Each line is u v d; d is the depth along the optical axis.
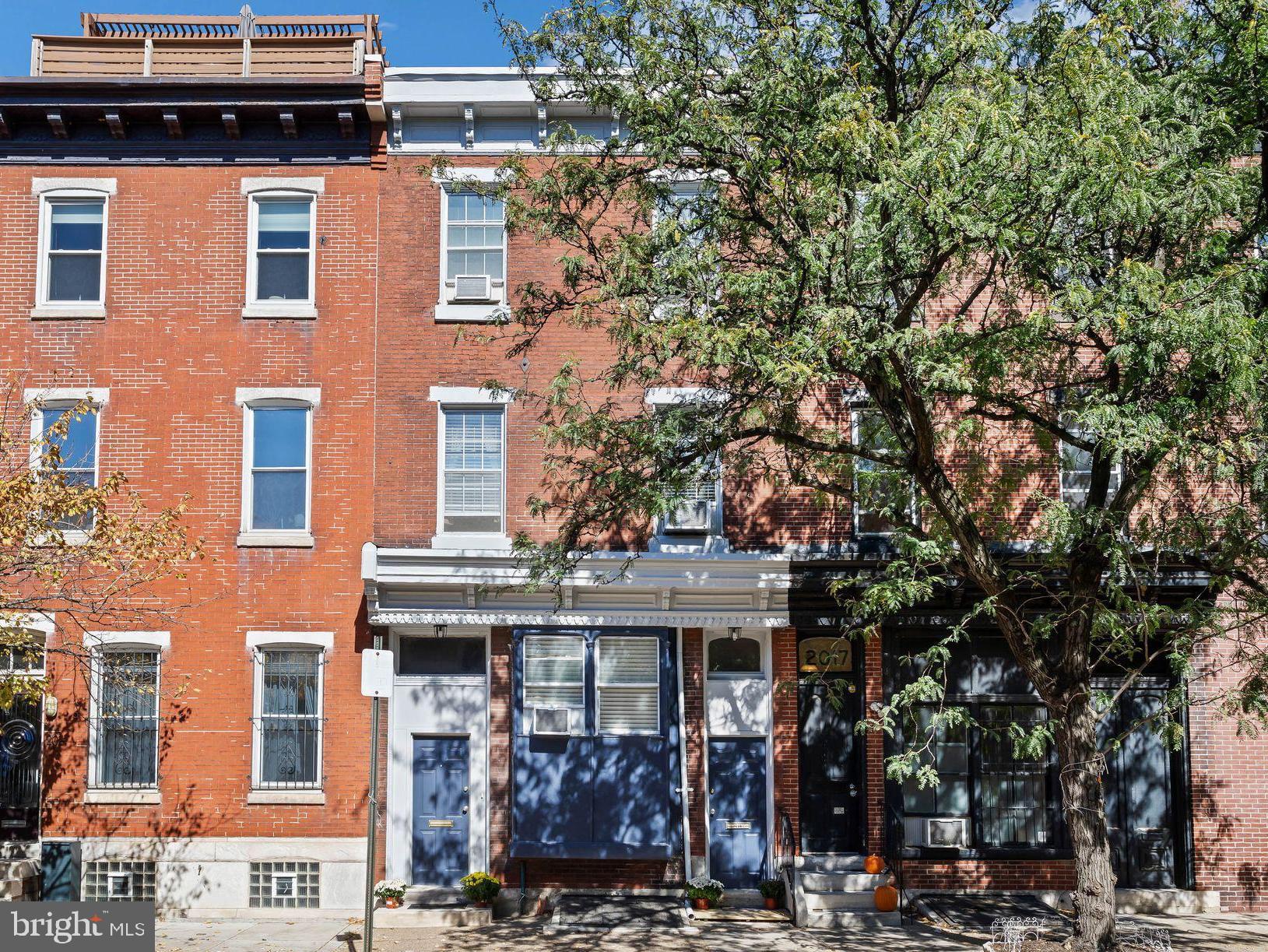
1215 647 18.30
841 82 13.44
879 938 15.88
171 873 17.84
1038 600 18.05
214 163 19.16
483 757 18.64
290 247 19.19
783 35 13.18
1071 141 11.90
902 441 14.02
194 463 18.61
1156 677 18.45
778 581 18.12
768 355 12.79
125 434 18.62
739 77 13.88
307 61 19.84
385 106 18.97
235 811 18.02
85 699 18.11
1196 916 17.58
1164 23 13.62
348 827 18.03
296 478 18.77
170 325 18.84
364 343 18.89
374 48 20.62
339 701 18.25
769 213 14.00
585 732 18.33
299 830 18.00
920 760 18.20
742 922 16.94
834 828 18.52
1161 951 13.75
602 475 14.52
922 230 12.62
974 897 18.02
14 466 17.02
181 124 19.09
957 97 12.10
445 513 18.72
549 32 14.41
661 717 18.50
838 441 14.65
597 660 18.58
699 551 18.38
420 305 18.98
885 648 18.55
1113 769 18.41
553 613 18.12
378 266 19.02
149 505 18.45
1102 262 13.62
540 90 15.36
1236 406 13.58
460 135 19.30
